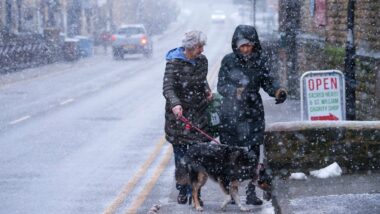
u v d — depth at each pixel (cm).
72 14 6103
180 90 876
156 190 1061
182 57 871
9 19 4356
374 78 1410
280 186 901
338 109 1105
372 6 1452
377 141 946
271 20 5581
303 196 855
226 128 880
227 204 863
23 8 4725
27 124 1806
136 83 3084
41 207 963
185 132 872
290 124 939
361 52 1495
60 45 4753
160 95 2539
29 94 2653
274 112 1866
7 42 3884
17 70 3931
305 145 938
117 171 1204
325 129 941
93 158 1324
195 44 860
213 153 839
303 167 940
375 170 949
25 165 1259
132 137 1577
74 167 1238
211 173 849
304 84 1102
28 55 4169
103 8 7025
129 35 4938
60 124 1798
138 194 1036
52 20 5469
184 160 864
